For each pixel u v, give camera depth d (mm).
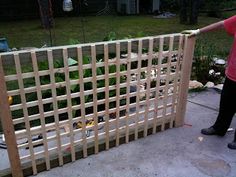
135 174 2357
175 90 2918
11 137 2141
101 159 2549
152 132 2951
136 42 2480
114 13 12695
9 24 9977
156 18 11375
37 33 8211
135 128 2793
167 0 13367
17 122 2141
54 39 7391
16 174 2270
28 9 11148
